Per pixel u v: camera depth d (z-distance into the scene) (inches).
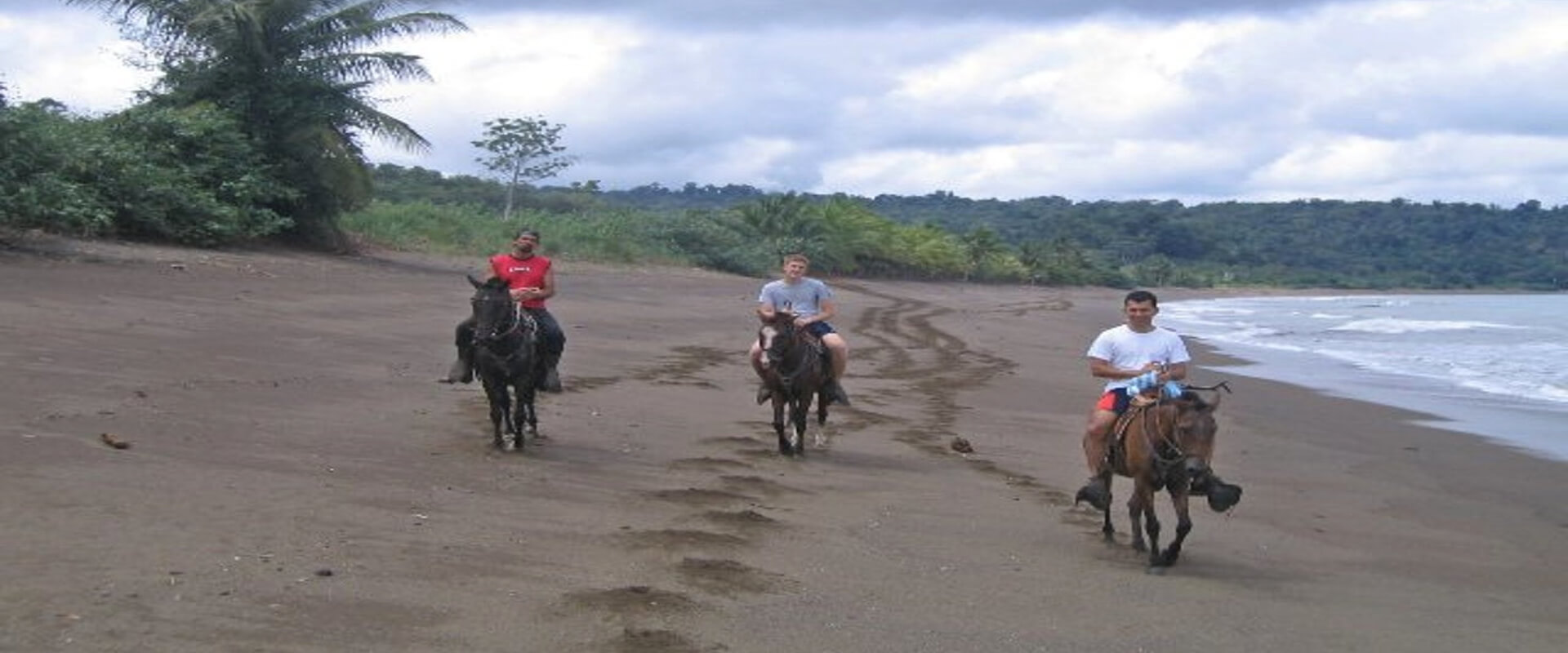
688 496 398.9
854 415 657.6
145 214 1052.5
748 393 711.7
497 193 3294.8
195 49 1197.7
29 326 592.1
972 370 986.1
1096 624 294.0
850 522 386.9
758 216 2910.9
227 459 376.2
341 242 1328.7
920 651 260.7
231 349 629.9
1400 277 7047.2
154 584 249.6
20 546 263.7
